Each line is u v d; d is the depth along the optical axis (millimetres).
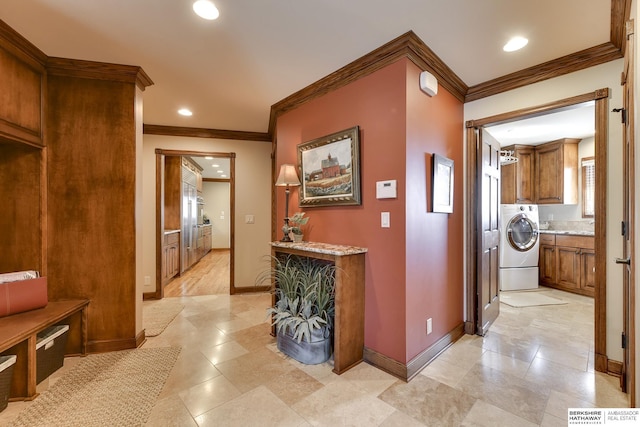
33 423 1564
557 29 1900
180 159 5609
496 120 2654
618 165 2055
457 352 2398
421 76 2148
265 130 4305
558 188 4496
